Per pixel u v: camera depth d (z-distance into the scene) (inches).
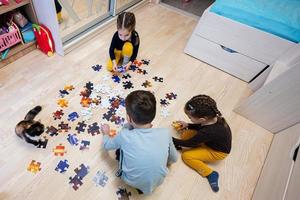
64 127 56.4
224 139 47.4
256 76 74.5
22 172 48.4
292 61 64.5
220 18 69.4
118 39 66.1
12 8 60.1
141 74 72.9
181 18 100.0
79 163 51.2
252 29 66.2
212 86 74.2
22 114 57.8
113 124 58.8
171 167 53.9
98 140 55.4
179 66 78.6
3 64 67.6
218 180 53.1
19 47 68.8
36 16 68.2
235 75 78.5
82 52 76.8
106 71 71.6
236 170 55.4
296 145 46.8
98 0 86.3
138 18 95.9
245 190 52.4
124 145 40.4
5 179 47.1
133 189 49.3
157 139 39.7
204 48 78.6
